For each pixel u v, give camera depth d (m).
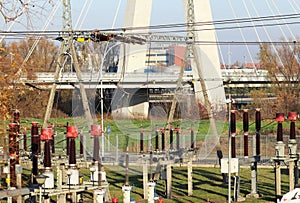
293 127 28.25
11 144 21.70
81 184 22.45
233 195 29.25
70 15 32.22
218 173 36.72
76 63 30.70
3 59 20.80
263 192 30.48
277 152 27.86
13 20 15.45
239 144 43.09
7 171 22.50
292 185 27.86
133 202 23.17
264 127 45.38
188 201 27.84
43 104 36.31
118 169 23.17
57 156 27.98
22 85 22.88
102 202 21.77
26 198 22.06
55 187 22.03
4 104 20.27
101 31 28.81
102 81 20.09
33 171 21.89
